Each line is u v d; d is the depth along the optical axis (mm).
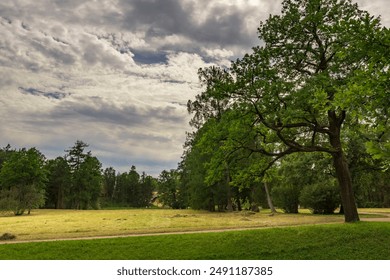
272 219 34125
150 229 23891
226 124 20031
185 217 41156
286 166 45344
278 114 18484
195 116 47938
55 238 19484
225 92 19766
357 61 17156
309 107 18688
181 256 14891
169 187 96000
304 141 26109
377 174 40594
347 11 21188
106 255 14906
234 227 24312
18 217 50688
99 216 48594
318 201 42344
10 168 74125
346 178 22672
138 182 132750
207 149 21266
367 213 39875
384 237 17234
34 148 79000
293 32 22266
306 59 22984
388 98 8547
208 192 54719
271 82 19234
